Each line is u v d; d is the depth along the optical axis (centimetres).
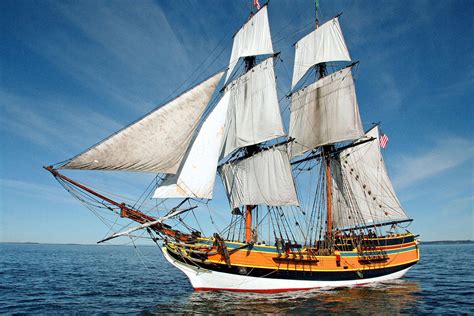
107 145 2081
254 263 2514
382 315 1962
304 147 4212
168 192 2411
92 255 10206
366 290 2789
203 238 2470
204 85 2438
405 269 3603
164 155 2236
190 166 2516
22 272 4306
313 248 3262
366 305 2206
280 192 3081
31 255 9056
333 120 3991
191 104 2358
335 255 2931
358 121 3834
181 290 2838
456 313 2014
